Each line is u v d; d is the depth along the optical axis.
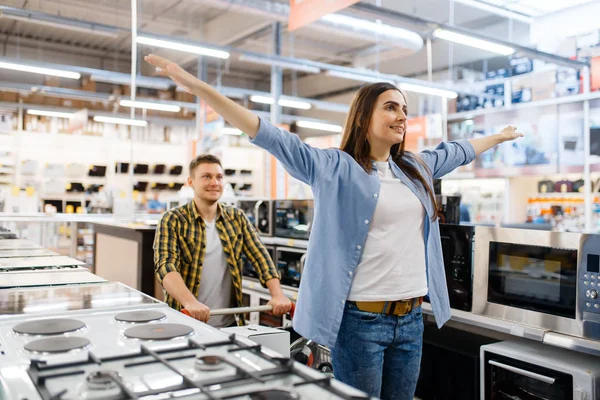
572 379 2.08
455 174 7.85
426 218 1.87
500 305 2.44
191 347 1.23
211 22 11.15
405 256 1.78
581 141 6.80
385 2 10.37
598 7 8.97
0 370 1.08
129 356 1.15
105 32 9.95
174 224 2.79
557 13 9.54
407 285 1.76
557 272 2.21
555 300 2.22
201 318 2.27
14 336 1.34
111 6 10.30
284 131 1.73
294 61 10.21
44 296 1.85
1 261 2.68
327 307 1.75
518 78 7.67
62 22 9.39
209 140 9.17
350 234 1.78
